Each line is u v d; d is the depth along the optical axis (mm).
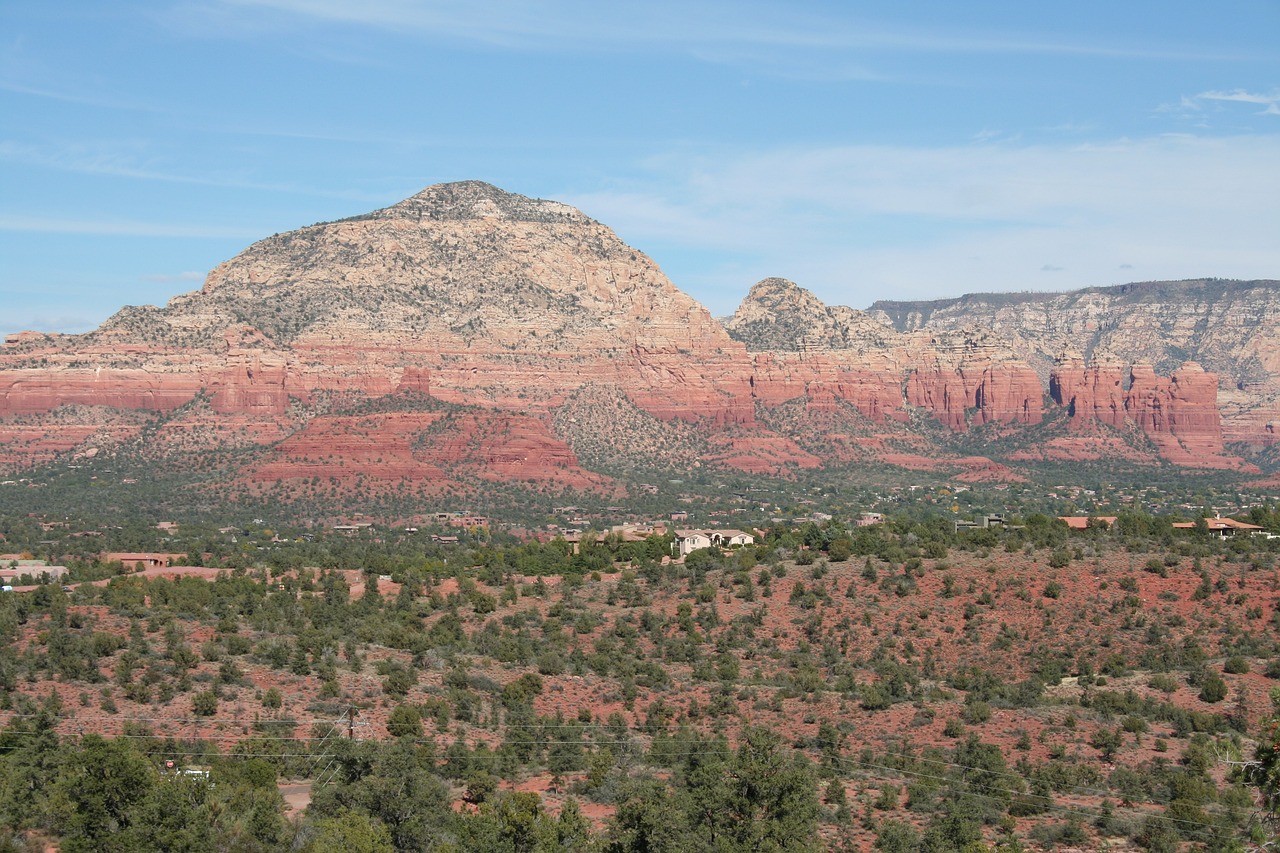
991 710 147625
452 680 149500
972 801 123312
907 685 156000
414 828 109250
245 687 141750
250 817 105812
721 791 106750
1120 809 123438
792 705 150000
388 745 122625
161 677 141875
